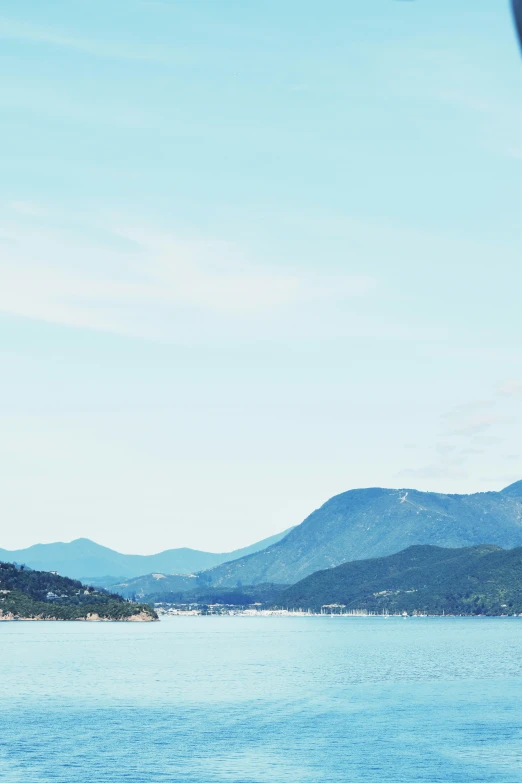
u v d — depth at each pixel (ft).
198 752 263.49
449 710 349.41
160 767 242.99
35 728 306.14
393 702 376.89
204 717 332.60
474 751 264.31
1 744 275.59
